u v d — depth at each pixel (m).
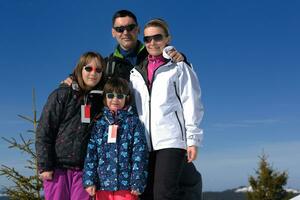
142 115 4.21
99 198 4.07
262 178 21.64
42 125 4.04
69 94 4.11
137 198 4.04
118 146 4.04
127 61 5.05
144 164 4.00
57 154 4.06
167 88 4.17
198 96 4.29
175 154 4.06
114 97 4.14
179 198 4.25
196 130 4.16
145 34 4.38
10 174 7.31
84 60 4.18
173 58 4.25
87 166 4.02
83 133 4.09
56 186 4.06
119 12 5.06
